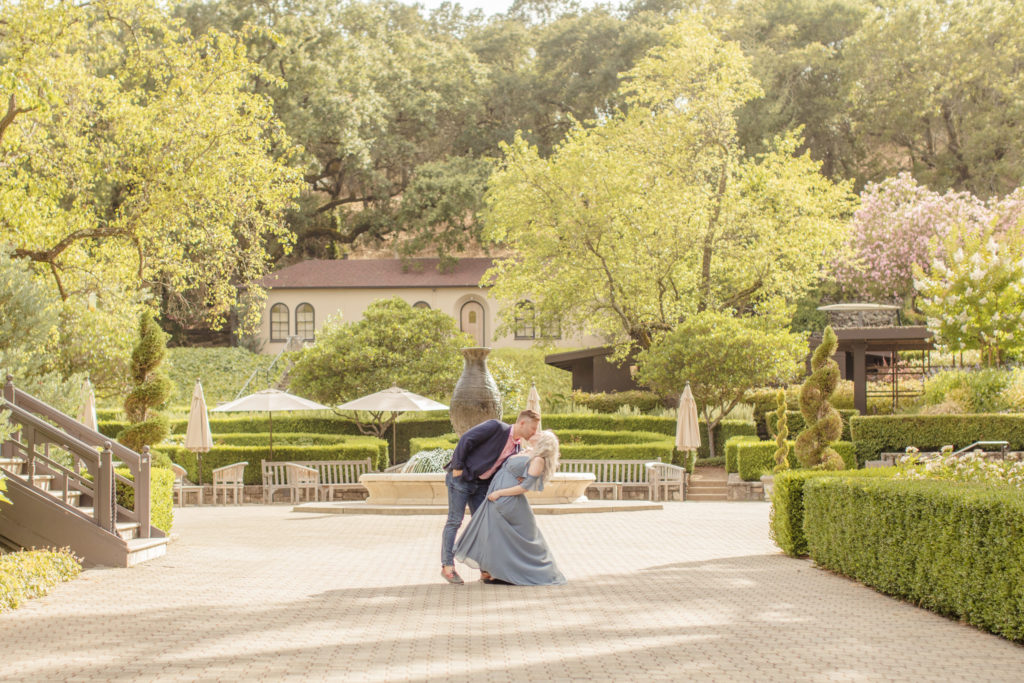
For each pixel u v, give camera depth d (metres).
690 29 34.53
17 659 5.84
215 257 25.34
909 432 22.59
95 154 23.22
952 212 42.66
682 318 34.69
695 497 23.88
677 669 5.49
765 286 34.00
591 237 32.53
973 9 52.72
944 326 25.53
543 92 64.12
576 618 7.16
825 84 55.81
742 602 7.94
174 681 5.22
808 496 10.56
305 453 25.28
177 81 22.86
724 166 34.62
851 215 45.16
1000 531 6.48
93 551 10.38
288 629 6.75
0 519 10.37
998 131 49.56
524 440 9.09
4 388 11.54
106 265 23.89
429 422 32.50
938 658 5.86
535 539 8.99
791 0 61.75
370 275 51.78
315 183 59.06
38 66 19.95
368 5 61.91
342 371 31.73
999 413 22.73
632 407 34.72
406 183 59.53
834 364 18.72
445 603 7.86
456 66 62.19
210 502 23.95
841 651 6.04
